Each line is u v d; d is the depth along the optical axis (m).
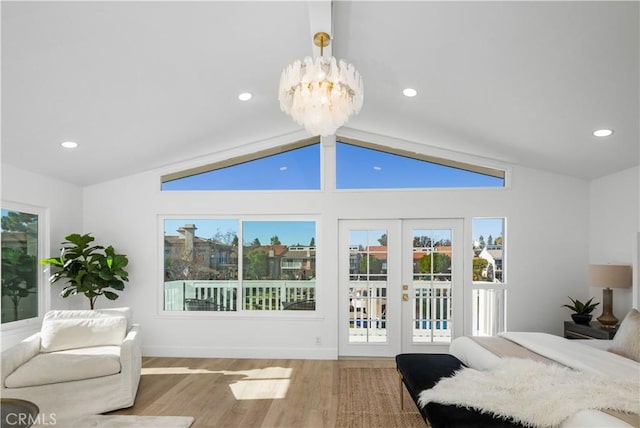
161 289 5.51
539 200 5.22
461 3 2.32
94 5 2.22
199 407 3.62
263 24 2.69
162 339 5.41
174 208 5.51
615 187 4.68
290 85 2.32
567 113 3.40
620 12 2.13
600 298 4.92
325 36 2.61
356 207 5.39
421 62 3.08
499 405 2.27
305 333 5.35
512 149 4.65
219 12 2.49
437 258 5.39
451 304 5.34
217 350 5.37
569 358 2.88
